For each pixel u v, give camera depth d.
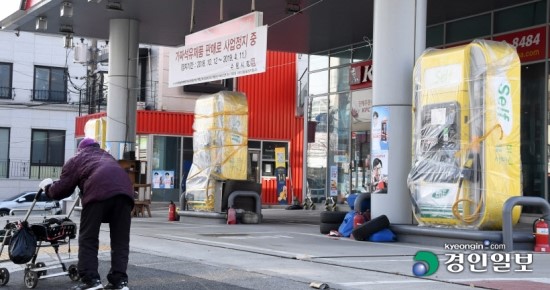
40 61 39.28
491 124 11.76
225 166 18.48
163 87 32.75
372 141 14.02
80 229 6.79
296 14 20.75
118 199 6.76
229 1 19.72
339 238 13.73
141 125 31.48
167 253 10.79
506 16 18.67
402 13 13.68
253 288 7.46
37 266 7.81
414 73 13.09
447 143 12.24
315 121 26.45
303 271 8.76
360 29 22.66
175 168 32.38
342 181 24.62
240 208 18.52
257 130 33.69
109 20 22.92
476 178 11.83
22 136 38.66
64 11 20.17
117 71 22.59
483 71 11.83
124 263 6.80
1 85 38.38
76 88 38.28
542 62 17.47
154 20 22.67
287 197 34.09
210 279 8.07
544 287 7.50
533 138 17.62
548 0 17.31
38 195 7.43
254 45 14.67
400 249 11.57
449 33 20.56
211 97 18.92
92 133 24.28
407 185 13.33
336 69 25.47
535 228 11.58
